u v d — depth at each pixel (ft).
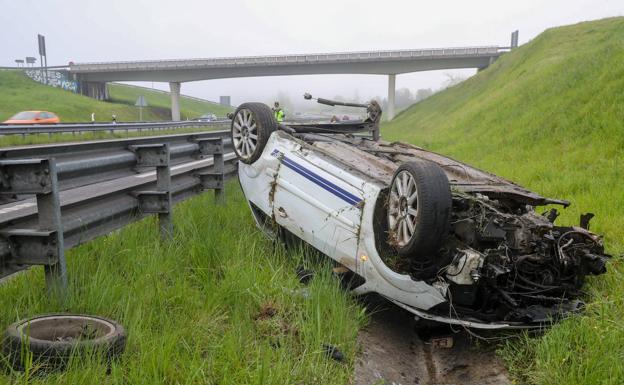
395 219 13.82
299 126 22.58
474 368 13.60
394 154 19.02
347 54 216.13
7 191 11.84
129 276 14.11
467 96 132.05
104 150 15.83
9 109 154.92
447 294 13.51
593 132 37.50
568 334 12.59
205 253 16.22
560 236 14.75
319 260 17.02
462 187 15.06
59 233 12.20
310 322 12.98
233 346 11.03
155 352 10.21
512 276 14.25
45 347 9.66
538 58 106.01
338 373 11.60
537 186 29.09
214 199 24.93
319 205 16.51
